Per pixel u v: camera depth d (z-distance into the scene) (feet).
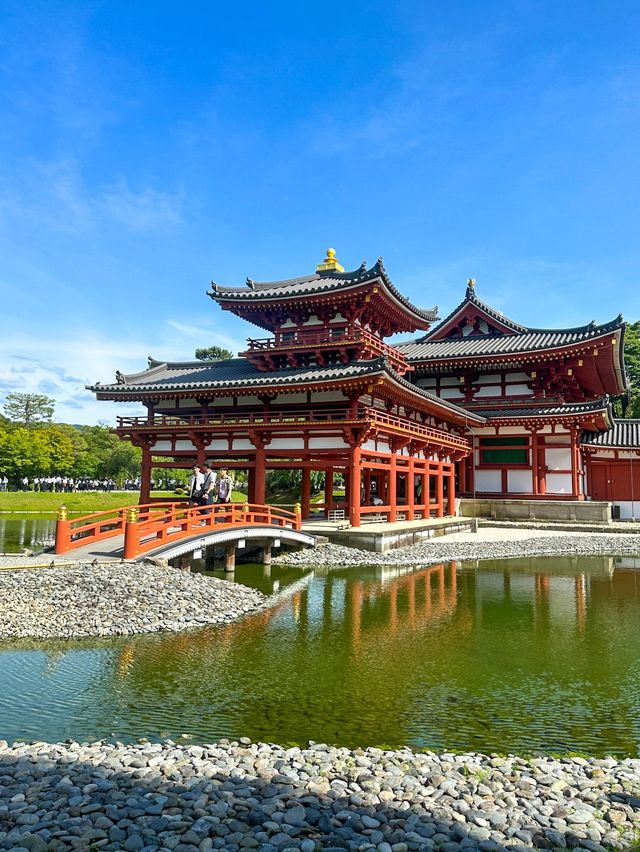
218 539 76.13
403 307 135.23
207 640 51.26
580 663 46.73
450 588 76.84
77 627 51.31
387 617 60.90
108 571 60.64
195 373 139.33
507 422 157.58
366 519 133.39
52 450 279.69
